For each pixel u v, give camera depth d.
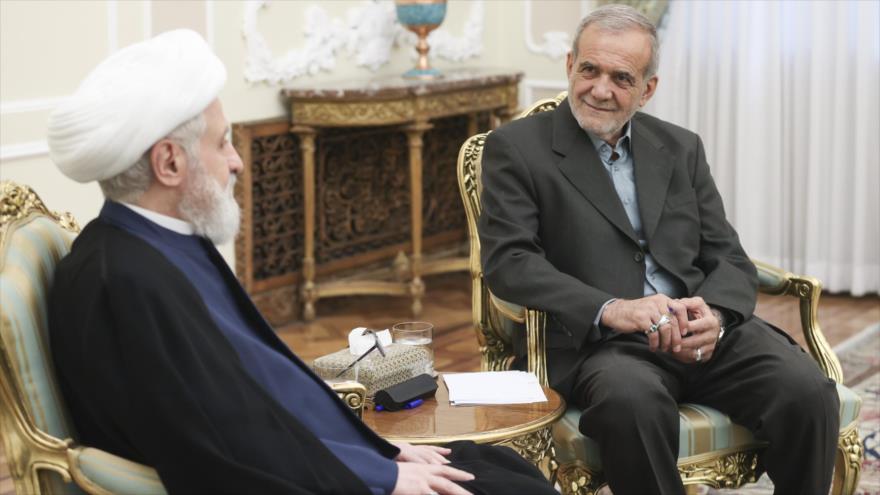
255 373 1.93
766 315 5.19
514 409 2.44
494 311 3.03
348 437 2.04
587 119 2.82
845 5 5.32
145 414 1.70
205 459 1.70
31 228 1.97
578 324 2.62
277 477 1.72
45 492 1.80
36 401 1.77
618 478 2.41
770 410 2.53
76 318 1.75
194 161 1.88
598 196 2.83
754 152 5.64
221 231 1.94
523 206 2.82
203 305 1.82
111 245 1.80
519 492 1.99
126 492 1.74
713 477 2.59
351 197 5.50
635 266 2.80
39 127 4.14
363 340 2.56
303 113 4.98
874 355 4.50
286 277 5.18
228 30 4.77
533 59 6.25
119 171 1.84
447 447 2.22
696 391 2.70
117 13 4.36
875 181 5.41
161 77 1.83
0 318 1.73
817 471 2.53
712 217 2.97
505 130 2.92
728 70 5.67
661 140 3.00
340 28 5.29
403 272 5.68
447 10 5.93
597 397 2.47
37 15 4.09
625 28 2.79
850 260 5.54
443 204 6.04
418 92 5.02
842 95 5.39
